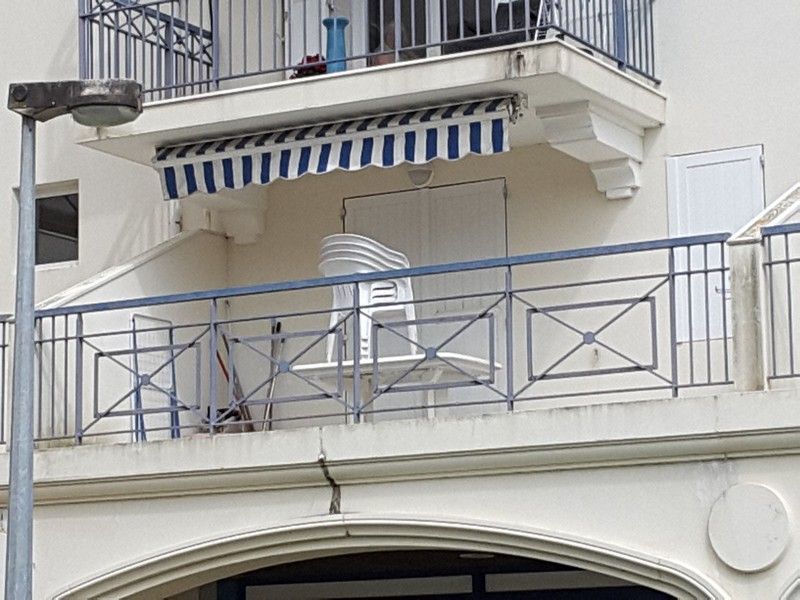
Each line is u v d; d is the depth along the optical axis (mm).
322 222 22047
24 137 15477
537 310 17406
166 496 18469
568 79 18438
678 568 16172
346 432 17578
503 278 20859
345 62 20672
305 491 17875
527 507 16906
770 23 19703
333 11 21141
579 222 20438
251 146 20219
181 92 22141
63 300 19797
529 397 18375
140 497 18578
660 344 19797
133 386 20719
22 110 15305
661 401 16297
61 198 23609
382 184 21734
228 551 18094
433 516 17188
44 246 23578
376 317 20000
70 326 19969
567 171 20578
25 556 15047
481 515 17078
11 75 23609
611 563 16531
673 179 19984
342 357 18234
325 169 19797
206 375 22047
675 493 16344
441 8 21172
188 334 21828
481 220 21047
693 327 19688
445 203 21297
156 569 18375
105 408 20297
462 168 21219
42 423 19516
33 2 23562
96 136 20672
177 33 22297
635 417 16391
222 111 20078
